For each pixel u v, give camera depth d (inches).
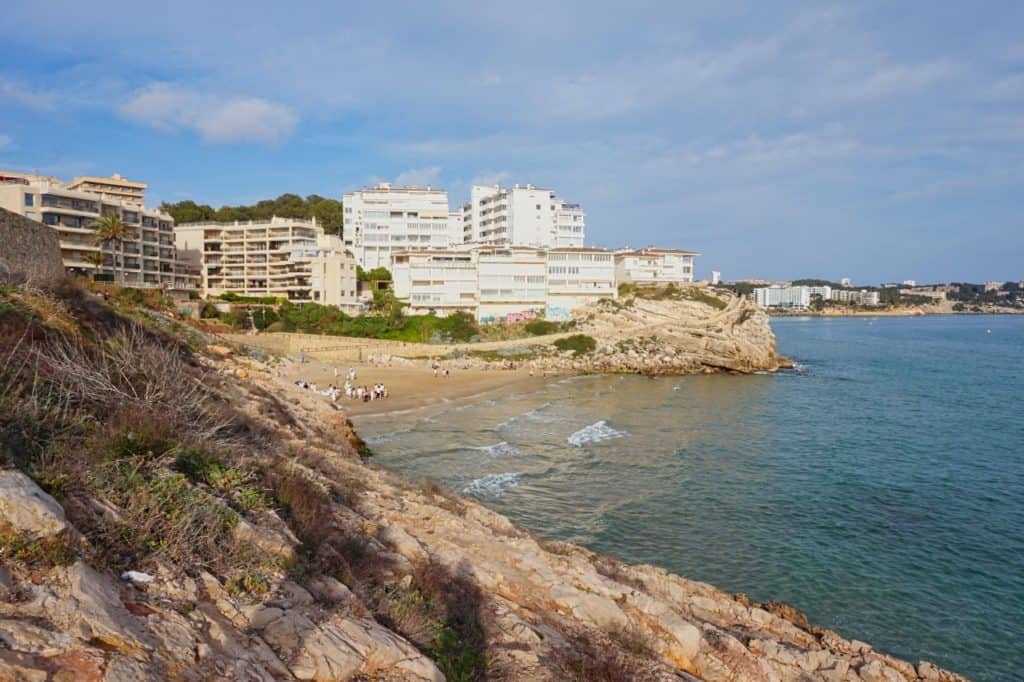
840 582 942.4
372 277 4377.5
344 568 409.1
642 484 1379.2
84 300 896.3
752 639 632.4
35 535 253.8
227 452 512.4
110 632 233.0
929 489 1385.3
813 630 752.3
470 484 1323.8
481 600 482.0
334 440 1075.3
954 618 850.8
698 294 4439.0
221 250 4382.4
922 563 1011.3
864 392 2815.0
